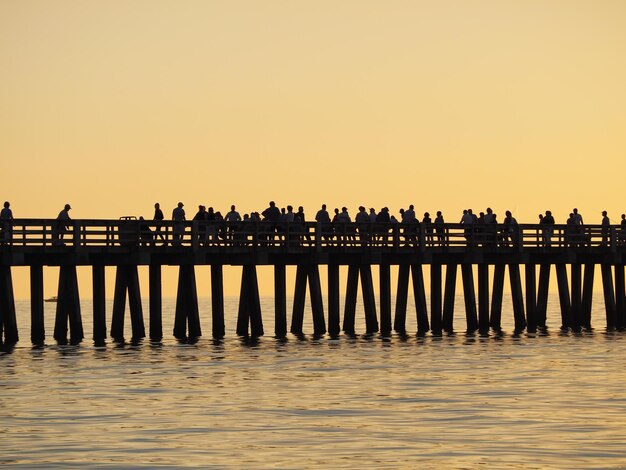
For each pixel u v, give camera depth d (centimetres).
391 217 8294
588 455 3947
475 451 4009
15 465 3841
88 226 7188
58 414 4656
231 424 4453
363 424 4444
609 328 8756
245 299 7862
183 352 6750
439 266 8350
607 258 8731
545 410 4722
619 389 5262
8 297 7081
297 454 3975
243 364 6178
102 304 7400
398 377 5666
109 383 5456
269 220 7925
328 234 7869
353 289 8188
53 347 6981
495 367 6059
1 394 5138
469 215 8431
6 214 7119
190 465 3841
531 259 8544
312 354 6675
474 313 8475
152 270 7519
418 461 3881
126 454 3978
